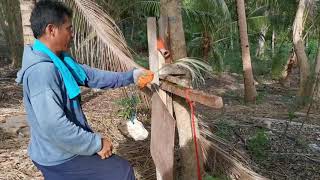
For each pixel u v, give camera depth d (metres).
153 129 2.78
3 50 13.29
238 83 11.30
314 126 6.07
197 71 2.90
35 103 2.04
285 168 4.64
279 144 5.25
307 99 8.12
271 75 13.32
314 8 8.95
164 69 2.80
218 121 5.83
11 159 4.24
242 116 6.46
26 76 2.10
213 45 12.18
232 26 13.02
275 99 9.35
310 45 13.26
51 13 2.14
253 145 4.93
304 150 5.12
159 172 2.71
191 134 3.02
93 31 4.36
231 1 14.22
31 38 5.12
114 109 6.04
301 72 8.46
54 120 2.02
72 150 2.12
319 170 4.62
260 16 13.84
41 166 2.27
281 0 12.48
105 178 2.31
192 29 11.53
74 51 4.45
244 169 3.86
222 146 4.27
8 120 5.48
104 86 2.63
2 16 11.91
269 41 19.11
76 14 4.41
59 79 2.13
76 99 2.25
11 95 7.59
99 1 7.82
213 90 10.13
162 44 2.85
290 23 13.36
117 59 4.18
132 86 4.54
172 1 2.95
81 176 2.28
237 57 13.80
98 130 5.06
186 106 2.96
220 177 3.74
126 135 4.77
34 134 2.25
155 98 2.71
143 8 10.91
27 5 5.08
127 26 14.40
